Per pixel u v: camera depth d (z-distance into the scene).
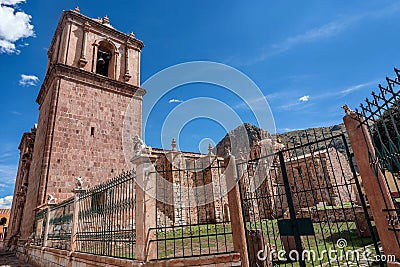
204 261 5.85
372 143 5.54
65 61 22.08
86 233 9.32
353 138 6.09
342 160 30.48
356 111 5.73
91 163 20.67
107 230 7.93
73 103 21.30
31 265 15.48
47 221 14.09
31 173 23.56
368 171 5.73
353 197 28.22
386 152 4.92
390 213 5.34
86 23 24.23
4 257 20.23
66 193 18.64
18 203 29.31
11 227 31.98
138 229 6.18
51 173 18.42
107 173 21.27
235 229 6.66
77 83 22.03
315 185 26.55
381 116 4.79
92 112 22.14
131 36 27.66
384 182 5.52
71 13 23.61
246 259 6.32
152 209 6.31
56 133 19.66
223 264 5.90
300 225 6.83
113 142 22.45
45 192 17.77
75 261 9.23
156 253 5.98
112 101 23.72
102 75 23.64
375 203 5.55
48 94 22.67
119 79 25.28
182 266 5.72
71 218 10.88
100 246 8.19
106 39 25.50
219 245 11.41
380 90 4.64
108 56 26.03
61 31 24.89
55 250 11.48
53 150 19.09
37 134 24.55
